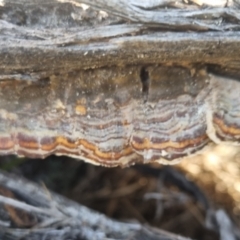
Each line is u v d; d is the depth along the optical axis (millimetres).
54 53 377
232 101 404
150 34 371
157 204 600
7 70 392
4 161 581
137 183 618
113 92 405
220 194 618
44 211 499
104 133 410
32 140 418
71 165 609
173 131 406
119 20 374
